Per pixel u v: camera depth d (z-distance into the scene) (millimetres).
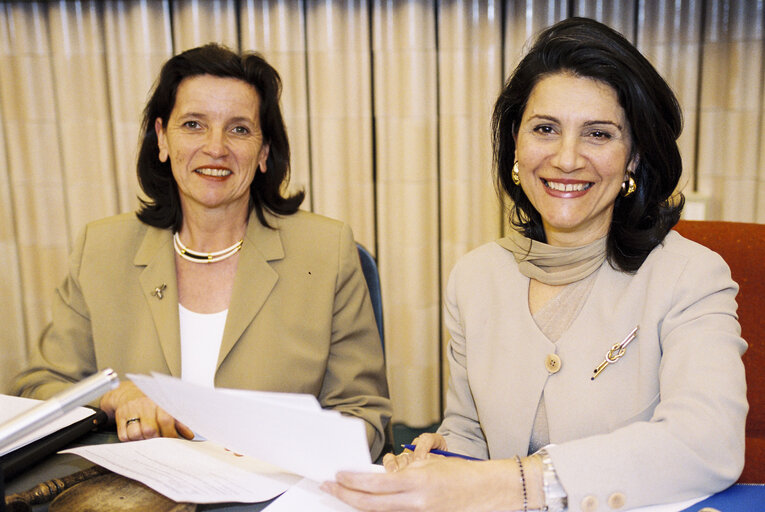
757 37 2432
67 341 1615
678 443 976
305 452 917
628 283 1300
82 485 1039
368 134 2760
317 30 2674
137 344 1552
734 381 1051
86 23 2709
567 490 945
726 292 1201
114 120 2760
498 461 992
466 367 1465
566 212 1285
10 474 1083
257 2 2648
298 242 1611
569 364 1279
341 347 1605
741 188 2555
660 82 1244
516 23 2609
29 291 2924
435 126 2729
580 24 1261
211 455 1133
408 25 2607
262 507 994
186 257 1603
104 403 1367
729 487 1001
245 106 1527
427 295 2844
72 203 2846
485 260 1490
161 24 2674
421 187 2742
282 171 1657
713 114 2551
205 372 1528
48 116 2805
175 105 1526
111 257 1609
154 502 989
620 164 1258
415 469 953
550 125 1271
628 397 1222
